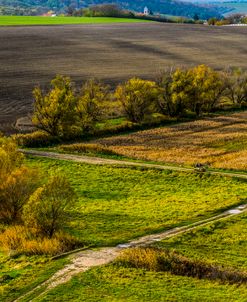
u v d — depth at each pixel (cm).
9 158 5525
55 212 4516
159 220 5016
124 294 3388
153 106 9100
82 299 3331
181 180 6212
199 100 9669
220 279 3641
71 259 3934
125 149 7444
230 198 5588
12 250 4150
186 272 3728
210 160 6962
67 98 8031
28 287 3506
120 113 9306
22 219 4772
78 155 7106
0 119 8894
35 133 7888
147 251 4006
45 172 6494
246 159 7025
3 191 4994
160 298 3341
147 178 6303
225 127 8900
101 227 4838
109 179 6294
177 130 8638
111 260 3922
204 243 4397
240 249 4306
